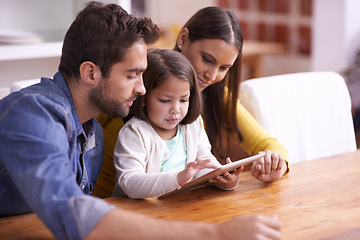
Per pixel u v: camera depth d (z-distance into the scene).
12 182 1.07
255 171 1.34
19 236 1.00
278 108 1.90
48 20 2.72
